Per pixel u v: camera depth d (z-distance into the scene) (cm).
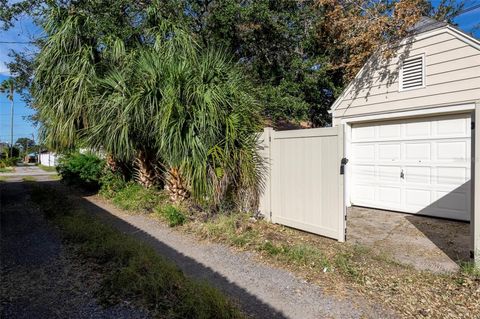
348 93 699
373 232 494
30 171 2189
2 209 662
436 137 575
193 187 527
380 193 666
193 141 513
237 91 566
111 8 781
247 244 419
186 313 247
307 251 380
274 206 533
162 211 577
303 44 954
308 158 476
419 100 577
